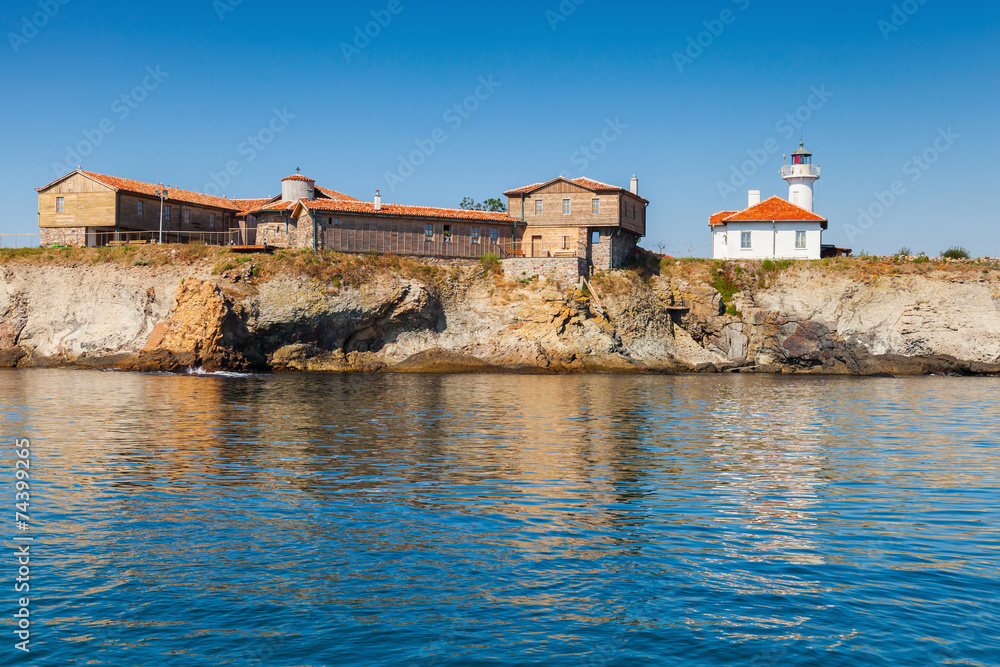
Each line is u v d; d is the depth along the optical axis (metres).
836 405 43.47
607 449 27.34
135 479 21.61
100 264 72.56
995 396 49.88
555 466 24.11
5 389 46.22
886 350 76.31
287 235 75.75
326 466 23.72
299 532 16.81
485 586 13.77
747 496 20.44
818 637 11.84
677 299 79.38
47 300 72.19
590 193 81.12
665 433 31.44
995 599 13.28
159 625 12.16
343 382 55.19
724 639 11.80
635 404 42.22
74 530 16.83
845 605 13.03
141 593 13.38
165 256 71.44
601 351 71.19
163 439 28.30
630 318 75.44
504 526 17.36
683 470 23.75
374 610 12.75
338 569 14.57
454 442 28.48
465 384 54.62
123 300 70.31
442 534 16.75
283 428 31.48
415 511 18.58
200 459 24.55
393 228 76.19
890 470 24.11
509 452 26.47
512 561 15.06
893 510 19.12
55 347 70.06
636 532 17.00
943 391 53.59
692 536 16.77
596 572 14.49
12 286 72.75
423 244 77.31
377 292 70.31
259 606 12.88
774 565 14.95
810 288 79.81
